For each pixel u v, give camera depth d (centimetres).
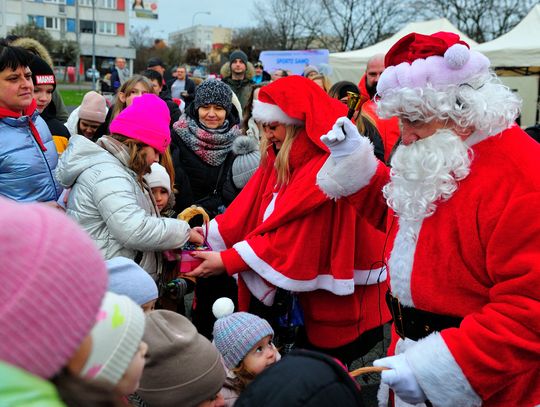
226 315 218
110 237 222
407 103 155
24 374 72
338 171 190
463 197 154
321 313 241
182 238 229
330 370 113
